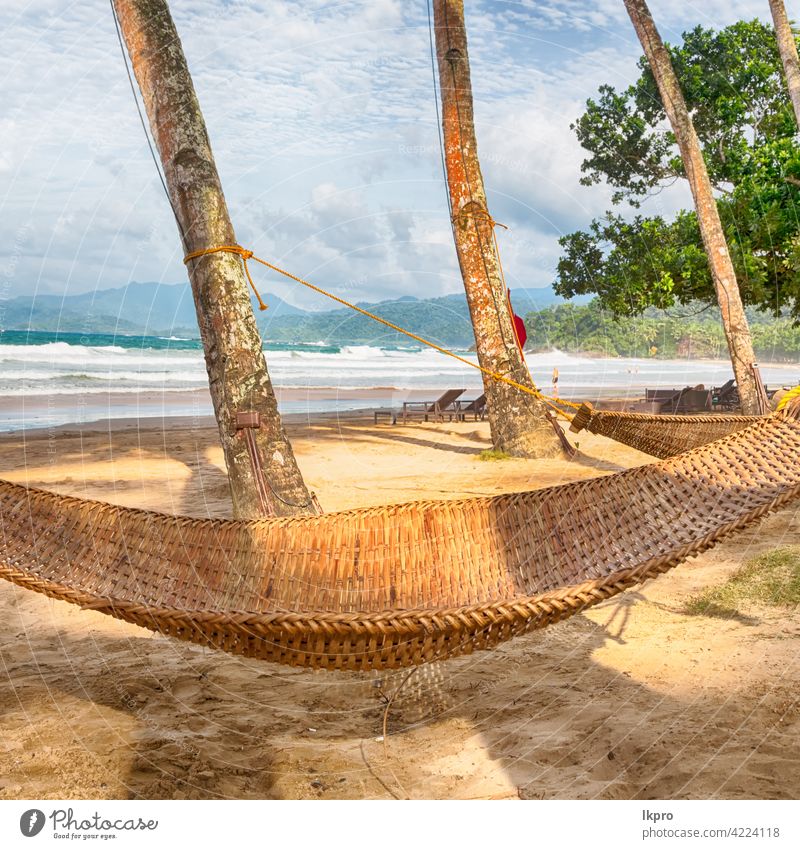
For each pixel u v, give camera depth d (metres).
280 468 6.16
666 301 17.14
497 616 2.29
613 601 4.75
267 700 3.62
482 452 11.60
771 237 15.80
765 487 2.54
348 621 2.35
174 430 16.67
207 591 2.91
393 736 3.24
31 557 2.87
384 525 3.06
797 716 3.14
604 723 3.20
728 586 4.72
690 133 11.94
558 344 43.34
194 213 6.13
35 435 15.36
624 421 6.13
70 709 3.49
